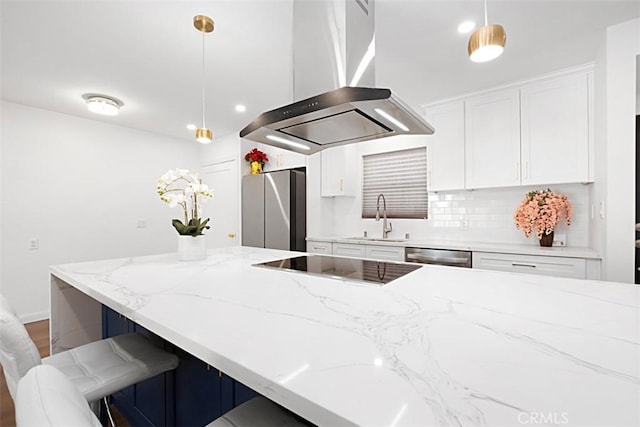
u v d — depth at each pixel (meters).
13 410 1.80
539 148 2.61
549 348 0.69
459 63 2.40
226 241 4.64
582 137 2.43
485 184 2.89
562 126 2.51
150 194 4.37
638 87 2.06
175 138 4.70
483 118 2.90
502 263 2.56
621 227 1.97
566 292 1.13
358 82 1.64
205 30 1.97
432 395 0.52
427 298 1.07
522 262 2.47
